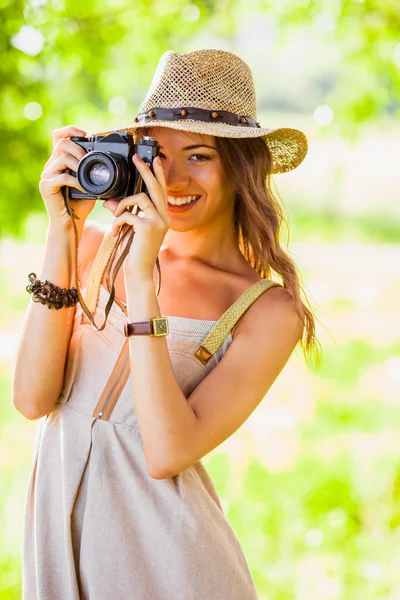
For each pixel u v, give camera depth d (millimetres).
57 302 2047
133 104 5207
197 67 2182
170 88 2186
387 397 6395
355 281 11539
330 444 5312
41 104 4500
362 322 9133
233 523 4477
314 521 4531
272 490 4758
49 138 4582
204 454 2010
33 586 2154
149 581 2023
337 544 4363
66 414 2100
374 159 22484
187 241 2268
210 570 2045
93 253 2252
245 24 5375
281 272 2316
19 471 5109
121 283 2170
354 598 3936
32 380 2061
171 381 1928
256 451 5156
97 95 5074
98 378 2090
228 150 2225
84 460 2047
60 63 4695
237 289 2230
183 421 1926
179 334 2137
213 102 2182
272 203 2314
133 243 1939
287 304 2203
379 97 4914
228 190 2279
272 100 28156
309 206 18688
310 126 4980
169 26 5125
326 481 4812
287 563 4199
